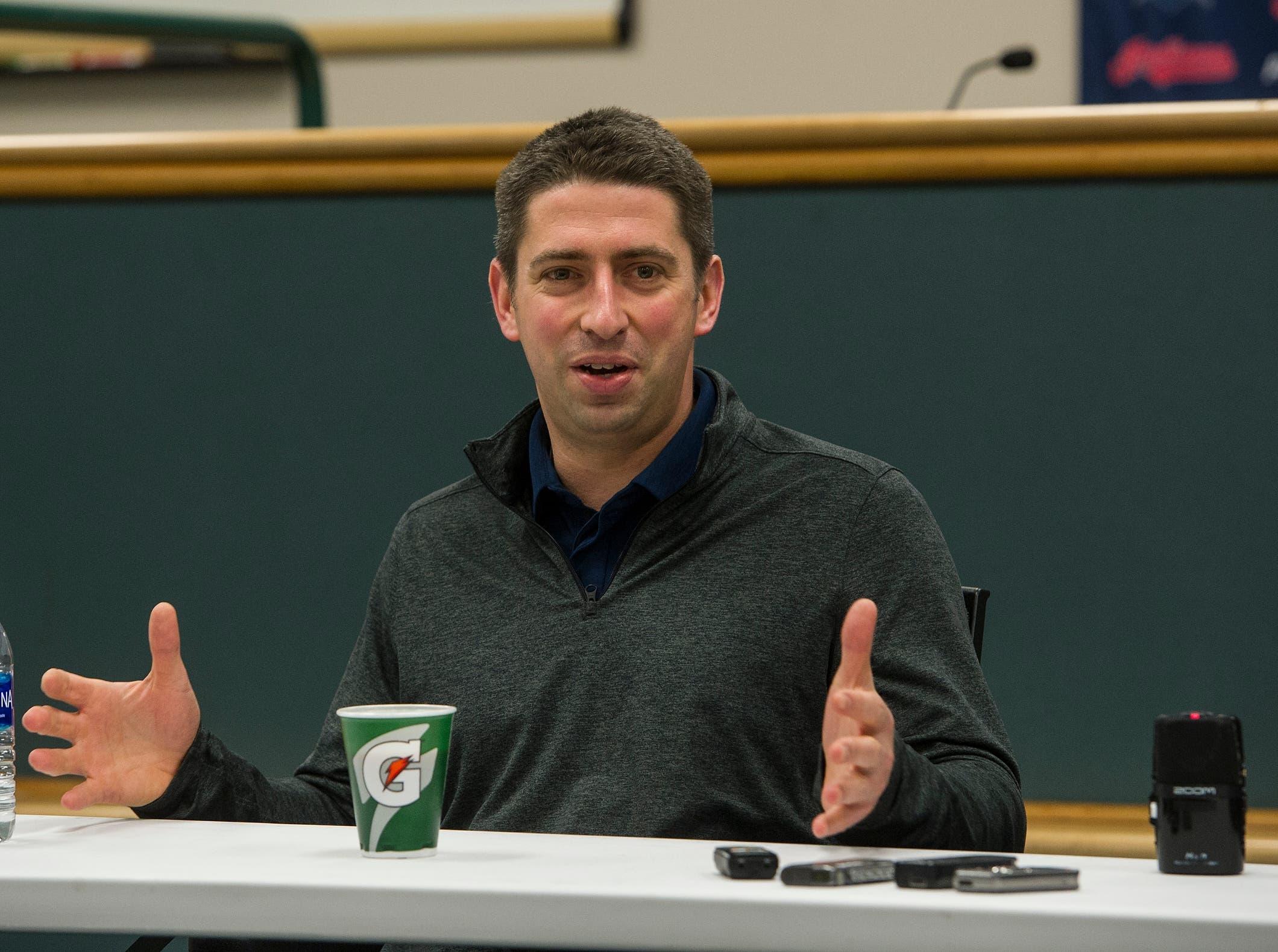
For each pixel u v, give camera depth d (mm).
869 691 1998
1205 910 1594
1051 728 4355
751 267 4496
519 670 2764
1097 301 4344
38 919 1800
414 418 4645
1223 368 4289
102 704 2297
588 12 9047
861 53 8797
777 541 2771
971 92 8656
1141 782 4293
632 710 2672
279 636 4672
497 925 1700
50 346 4777
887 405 4438
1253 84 8258
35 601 4773
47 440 4777
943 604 2668
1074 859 1993
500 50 9180
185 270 4727
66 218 4770
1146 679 4316
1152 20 8359
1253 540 4270
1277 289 4262
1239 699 4270
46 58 9328
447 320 4633
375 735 1942
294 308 4691
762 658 2680
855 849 2049
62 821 2338
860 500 2787
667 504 2795
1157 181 4312
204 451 4719
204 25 6715
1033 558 4379
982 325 4395
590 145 2738
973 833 2176
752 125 4434
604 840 2113
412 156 4598
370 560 4645
